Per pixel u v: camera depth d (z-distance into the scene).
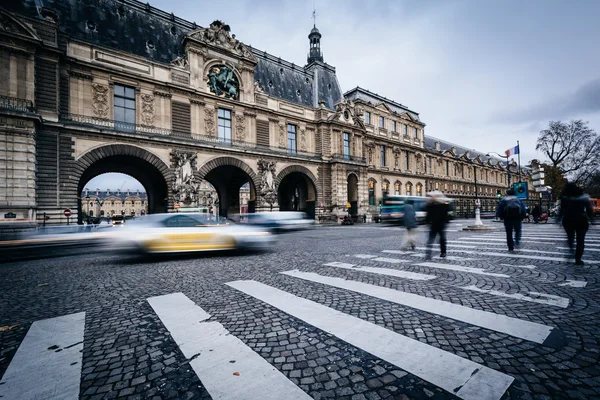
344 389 2.34
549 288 4.84
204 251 9.80
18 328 3.77
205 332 3.49
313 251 10.38
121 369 2.71
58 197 19.88
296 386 2.39
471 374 2.47
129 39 25.53
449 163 60.62
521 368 2.54
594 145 42.41
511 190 9.12
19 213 17.83
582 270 6.09
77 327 3.75
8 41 18.38
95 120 22.08
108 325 3.80
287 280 5.95
